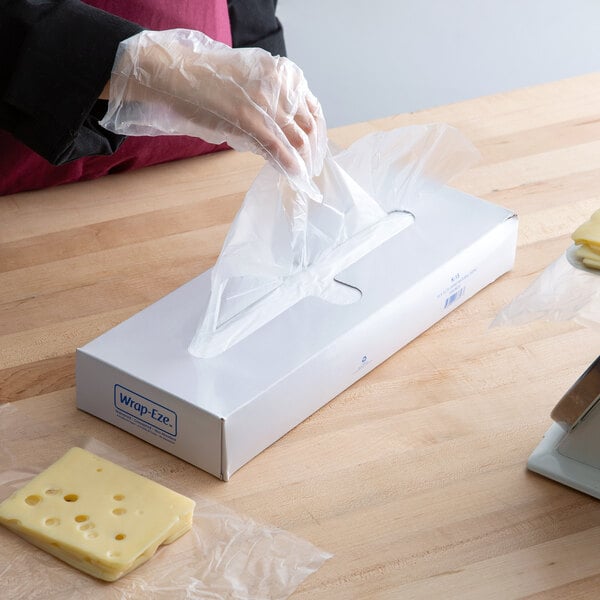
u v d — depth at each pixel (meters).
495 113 1.41
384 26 2.45
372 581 0.76
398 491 0.85
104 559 0.75
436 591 0.76
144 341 0.92
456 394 0.95
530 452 0.88
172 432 0.87
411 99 2.19
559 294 0.81
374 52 2.35
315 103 0.98
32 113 0.97
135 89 0.94
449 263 1.03
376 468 0.87
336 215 1.07
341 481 0.86
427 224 1.09
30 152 1.20
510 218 1.10
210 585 0.76
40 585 0.76
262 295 0.98
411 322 1.00
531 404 0.94
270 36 1.49
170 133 0.97
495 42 2.38
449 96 2.20
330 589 0.76
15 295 1.08
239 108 0.92
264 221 0.97
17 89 0.96
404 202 1.12
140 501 0.81
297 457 0.88
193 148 1.29
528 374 0.98
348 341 0.93
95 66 0.94
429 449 0.89
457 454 0.88
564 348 1.01
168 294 0.99
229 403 0.85
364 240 1.06
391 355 1.00
